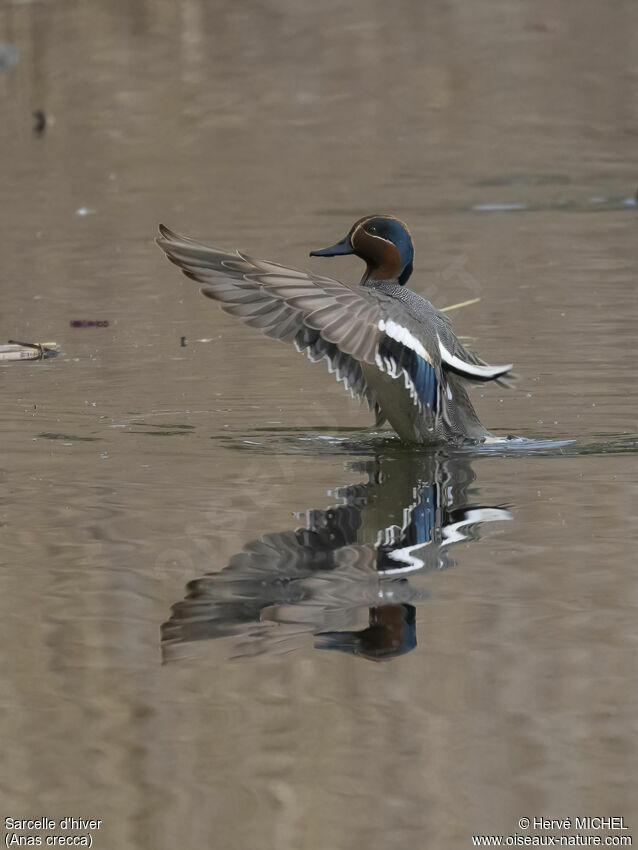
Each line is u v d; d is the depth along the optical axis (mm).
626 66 37000
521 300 16781
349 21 41312
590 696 6355
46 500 9281
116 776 5785
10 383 13172
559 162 28016
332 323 9266
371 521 8703
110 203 24500
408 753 5926
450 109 33531
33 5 42125
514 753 5918
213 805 5621
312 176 26984
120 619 7168
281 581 7609
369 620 7133
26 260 20016
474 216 22984
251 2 42688
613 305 16312
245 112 33344
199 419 11711
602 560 7902
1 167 28297
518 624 7047
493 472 9953
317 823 5418
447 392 10734
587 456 10383
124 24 40688
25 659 6793
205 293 10516
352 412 11992
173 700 6398
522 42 39406
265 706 6328
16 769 5891
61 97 34594
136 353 14453
